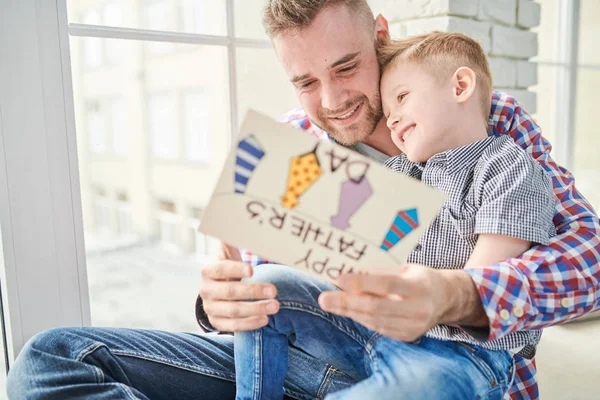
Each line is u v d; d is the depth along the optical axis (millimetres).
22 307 1016
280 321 736
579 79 2102
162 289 6160
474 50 854
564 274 684
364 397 614
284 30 812
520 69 1811
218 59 1314
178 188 12023
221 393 872
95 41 1225
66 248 1056
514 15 1735
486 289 622
